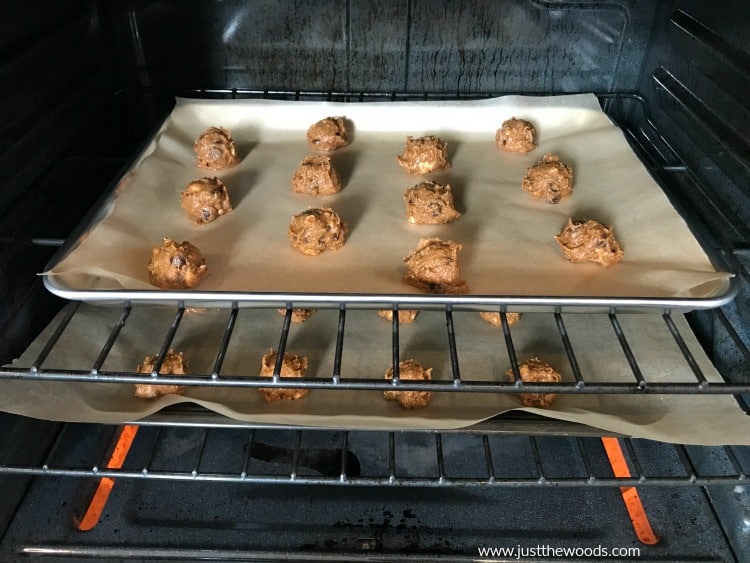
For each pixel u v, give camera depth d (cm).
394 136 129
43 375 72
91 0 117
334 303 77
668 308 79
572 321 102
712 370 93
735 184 96
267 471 98
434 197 106
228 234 104
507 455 102
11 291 93
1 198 93
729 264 90
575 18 122
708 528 92
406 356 96
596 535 91
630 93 132
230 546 89
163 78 128
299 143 127
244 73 129
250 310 104
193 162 120
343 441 92
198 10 121
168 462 99
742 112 95
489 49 126
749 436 81
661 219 102
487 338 99
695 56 110
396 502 95
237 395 89
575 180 116
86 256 91
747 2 95
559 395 90
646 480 78
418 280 93
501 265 98
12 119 96
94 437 101
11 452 89
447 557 87
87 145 121
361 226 107
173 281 90
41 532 90
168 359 89
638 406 88
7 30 95
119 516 92
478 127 129
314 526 92
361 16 122
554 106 128
